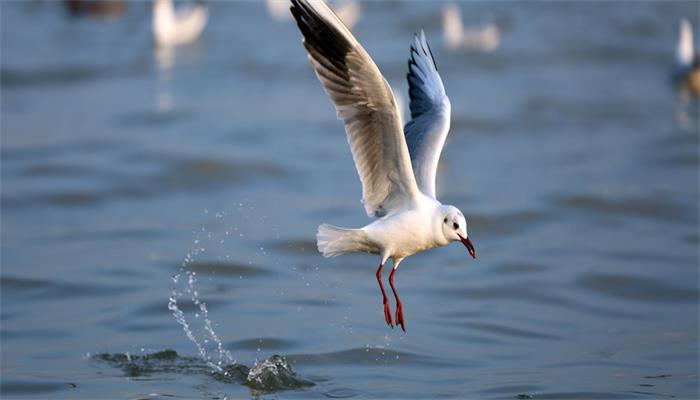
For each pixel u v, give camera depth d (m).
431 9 39.41
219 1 41.09
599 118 25.31
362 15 38.31
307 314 12.88
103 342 11.79
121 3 38.69
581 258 15.75
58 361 11.19
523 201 18.70
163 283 14.08
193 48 32.94
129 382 10.50
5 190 18.75
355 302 13.48
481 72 30.23
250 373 10.60
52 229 16.81
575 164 21.39
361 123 8.14
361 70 7.76
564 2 41.75
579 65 31.59
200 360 11.21
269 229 16.69
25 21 37.09
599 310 13.58
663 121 25.02
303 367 11.00
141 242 16.02
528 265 15.40
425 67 10.10
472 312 13.20
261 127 23.56
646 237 16.97
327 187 19.38
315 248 15.88
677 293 14.27
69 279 14.17
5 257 15.20
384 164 8.34
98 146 21.72
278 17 37.84
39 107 25.44
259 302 13.36
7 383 10.41
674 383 10.61
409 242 8.57
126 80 28.69
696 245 16.48
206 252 15.48
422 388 10.37
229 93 27.14
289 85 28.12
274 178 20.00
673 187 19.73
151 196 18.80
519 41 34.47
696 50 33.12
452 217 8.48
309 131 23.44
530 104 26.41
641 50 33.69
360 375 10.76
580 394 10.18
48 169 20.03
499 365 11.20
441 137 9.30
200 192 19.08
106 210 17.97
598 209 18.41
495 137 23.67
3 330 12.23
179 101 26.06
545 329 12.70
